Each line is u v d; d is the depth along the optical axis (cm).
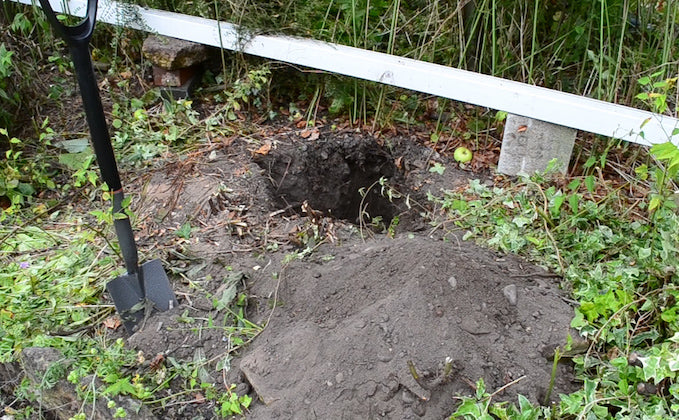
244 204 289
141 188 298
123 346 223
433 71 310
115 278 230
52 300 239
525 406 192
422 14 355
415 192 308
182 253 259
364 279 227
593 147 315
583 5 326
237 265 253
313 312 225
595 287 235
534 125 298
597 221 274
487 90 301
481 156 326
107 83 358
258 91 350
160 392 211
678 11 313
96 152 210
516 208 284
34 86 346
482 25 342
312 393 200
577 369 214
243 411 205
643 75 321
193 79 359
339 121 348
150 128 332
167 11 362
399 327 208
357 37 351
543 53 348
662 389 198
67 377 211
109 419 201
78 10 363
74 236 273
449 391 199
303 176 324
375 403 197
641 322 224
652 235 256
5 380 227
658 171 245
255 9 341
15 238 272
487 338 214
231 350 220
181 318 228
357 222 334
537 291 237
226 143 328
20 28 366
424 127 347
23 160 313
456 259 229
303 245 264
